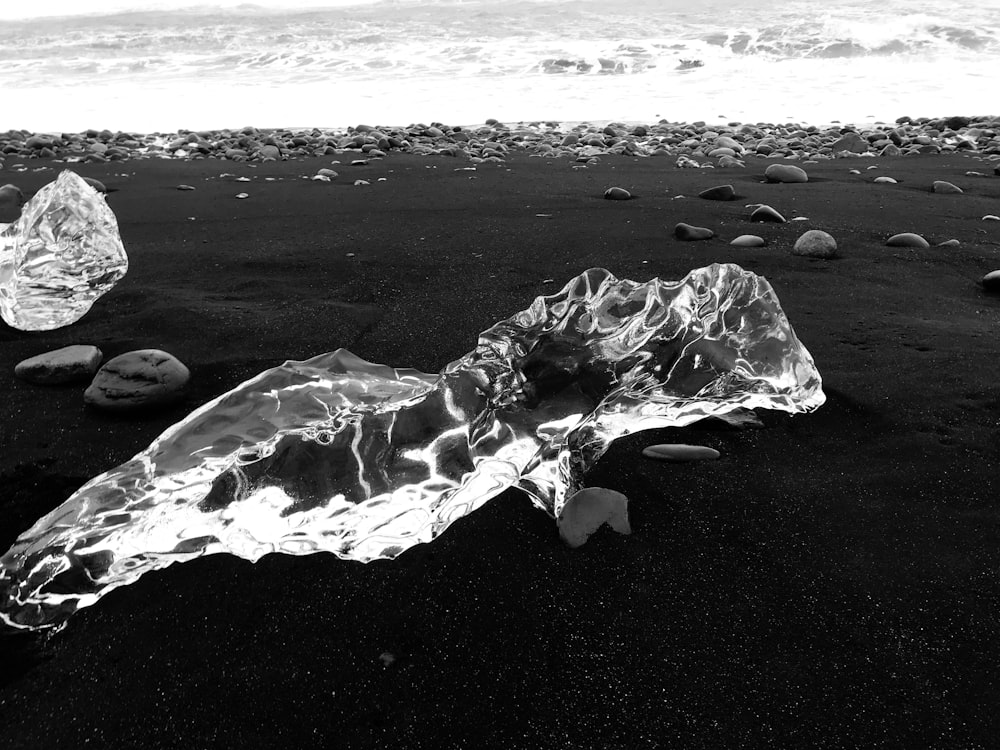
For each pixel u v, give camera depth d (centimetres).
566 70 750
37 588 92
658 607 93
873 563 99
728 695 83
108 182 351
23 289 161
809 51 766
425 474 101
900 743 77
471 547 102
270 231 250
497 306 180
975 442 120
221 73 784
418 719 81
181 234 247
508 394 108
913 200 288
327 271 205
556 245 227
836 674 84
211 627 91
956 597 93
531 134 518
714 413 119
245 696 84
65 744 79
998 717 79
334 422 106
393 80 727
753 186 322
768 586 96
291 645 89
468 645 89
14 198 286
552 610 93
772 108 602
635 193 307
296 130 535
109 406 130
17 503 113
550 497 108
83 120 589
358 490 99
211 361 151
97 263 169
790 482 114
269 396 119
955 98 607
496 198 301
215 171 383
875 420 128
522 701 83
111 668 87
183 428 112
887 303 176
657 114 592
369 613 93
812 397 125
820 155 430
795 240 230
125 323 170
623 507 104
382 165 397
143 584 95
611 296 117
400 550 100
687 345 115
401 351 157
